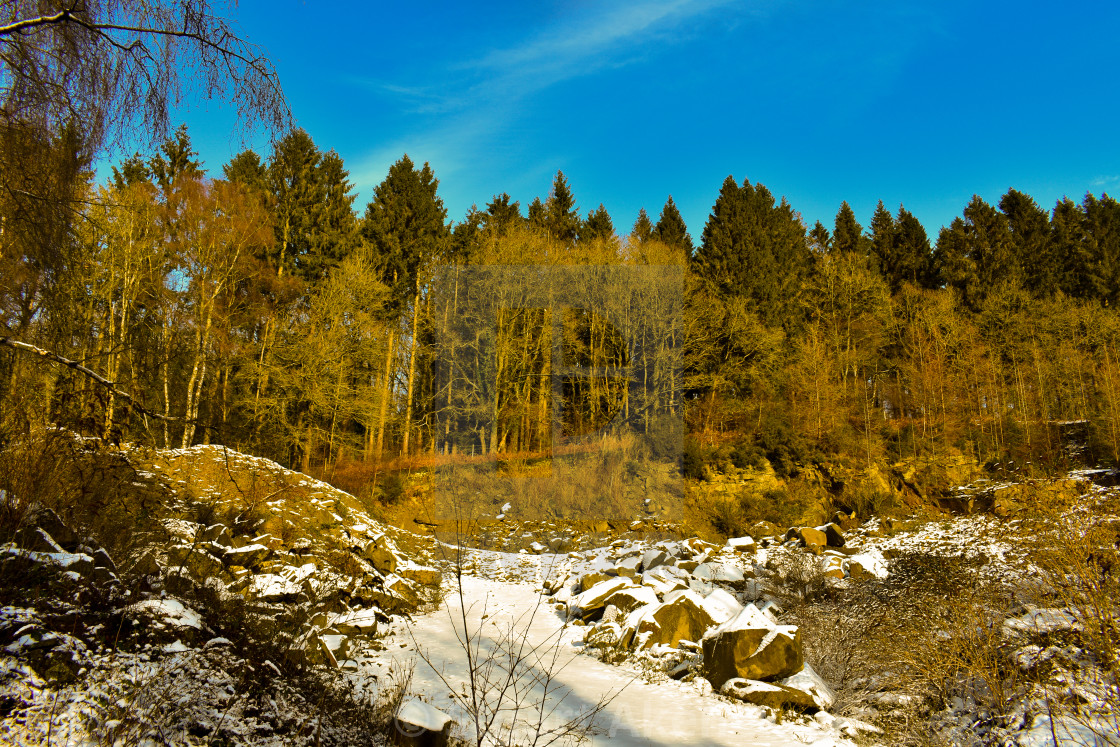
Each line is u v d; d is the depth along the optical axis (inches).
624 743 231.9
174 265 864.3
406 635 368.2
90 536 255.9
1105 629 249.1
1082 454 1272.1
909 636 318.7
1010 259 1974.7
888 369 1594.5
